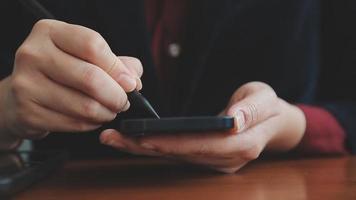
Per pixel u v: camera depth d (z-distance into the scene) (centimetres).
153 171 51
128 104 44
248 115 47
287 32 79
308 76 80
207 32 74
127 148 45
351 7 85
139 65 47
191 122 41
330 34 88
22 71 44
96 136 73
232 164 48
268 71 79
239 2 76
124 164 57
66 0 71
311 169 51
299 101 79
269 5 77
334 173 48
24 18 70
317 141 62
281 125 55
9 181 38
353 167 52
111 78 42
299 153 63
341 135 64
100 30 71
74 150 74
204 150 45
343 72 86
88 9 72
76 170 53
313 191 40
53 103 44
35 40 44
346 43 86
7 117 50
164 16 77
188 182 45
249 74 78
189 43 76
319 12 87
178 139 45
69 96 43
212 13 74
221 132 45
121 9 71
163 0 77
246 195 39
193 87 74
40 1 70
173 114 76
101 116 43
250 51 78
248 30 77
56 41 43
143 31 71
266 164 55
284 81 79
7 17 71
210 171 50
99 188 43
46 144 74
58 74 43
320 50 89
